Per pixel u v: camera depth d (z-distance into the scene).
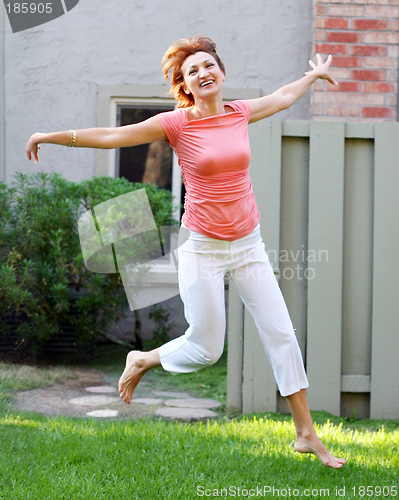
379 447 3.05
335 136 3.93
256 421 3.53
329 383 3.94
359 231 3.99
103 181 5.70
